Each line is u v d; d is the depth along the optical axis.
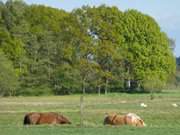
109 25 140.00
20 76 127.62
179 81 183.88
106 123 42.81
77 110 67.81
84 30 138.62
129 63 139.88
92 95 126.69
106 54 135.88
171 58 147.25
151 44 142.62
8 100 102.19
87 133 35.50
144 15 143.62
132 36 141.12
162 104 82.12
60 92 132.50
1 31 130.12
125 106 76.94
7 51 129.25
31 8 140.38
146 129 38.25
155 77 139.25
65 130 37.03
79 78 132.88
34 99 106.62
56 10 142.50
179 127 40.22
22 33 132.12
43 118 42.56
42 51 133.25
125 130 37.44
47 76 131.00
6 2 134.75
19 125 41.50
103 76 134.62
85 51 135.75
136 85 140.75
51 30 137.62
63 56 133.88
